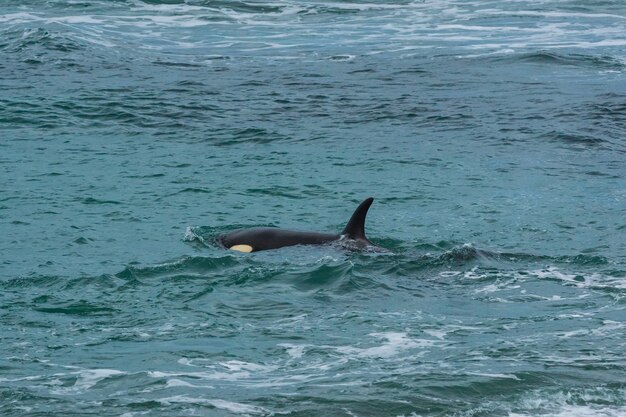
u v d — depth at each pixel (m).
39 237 71.50
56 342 50.22
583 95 126.00
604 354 48.81
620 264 65.56
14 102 118.94
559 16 187.38
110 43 158.62
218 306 56.16
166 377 45.53
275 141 104.62
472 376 45.72
